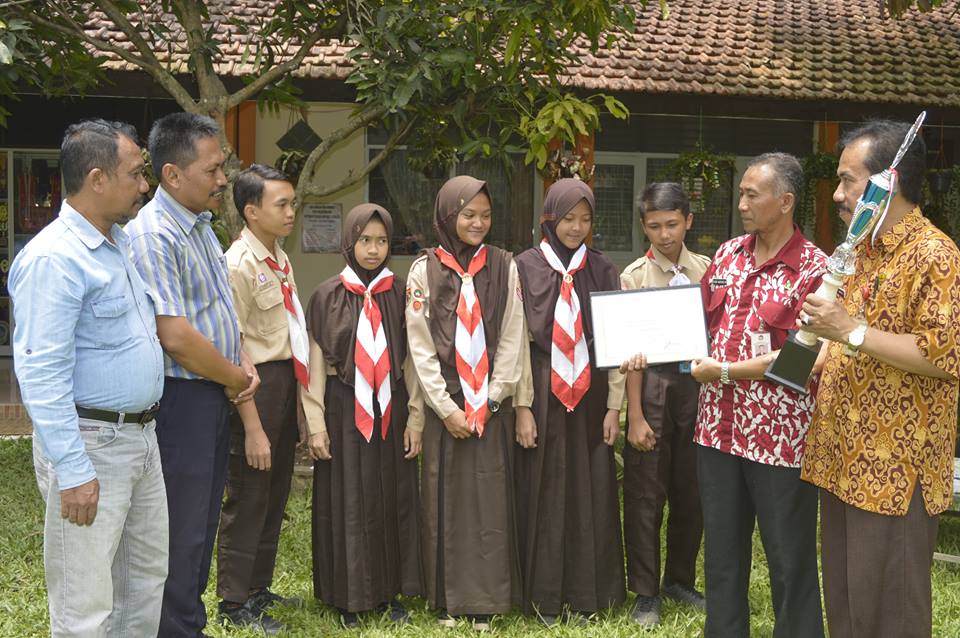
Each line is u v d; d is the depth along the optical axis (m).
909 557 2.78
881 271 2.82
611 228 11.51
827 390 2.97
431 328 4.05
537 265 4.15
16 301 2.82
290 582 4.64
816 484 3.01
